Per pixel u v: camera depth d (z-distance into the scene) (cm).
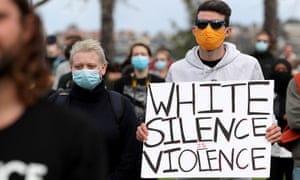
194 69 615
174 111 603
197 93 603
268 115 596
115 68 1092
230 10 609
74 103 602
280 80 907
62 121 289
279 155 853
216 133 598
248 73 609
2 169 280
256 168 592
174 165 598
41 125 287
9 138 284
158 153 599
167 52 1705
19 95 289
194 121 601
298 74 676
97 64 598
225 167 595
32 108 290
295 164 673
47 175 282
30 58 292
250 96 599
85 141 290
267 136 593
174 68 625
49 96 615
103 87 605
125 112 606
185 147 599
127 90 902
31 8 294
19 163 281
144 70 905
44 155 283
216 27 595
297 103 666
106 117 600
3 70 286
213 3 602
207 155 596
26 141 284
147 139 600
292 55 2041
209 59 610
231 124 598
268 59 1209
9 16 287
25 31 292
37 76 294
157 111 603
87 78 591
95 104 602
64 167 288
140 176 619
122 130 605
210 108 601
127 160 603
